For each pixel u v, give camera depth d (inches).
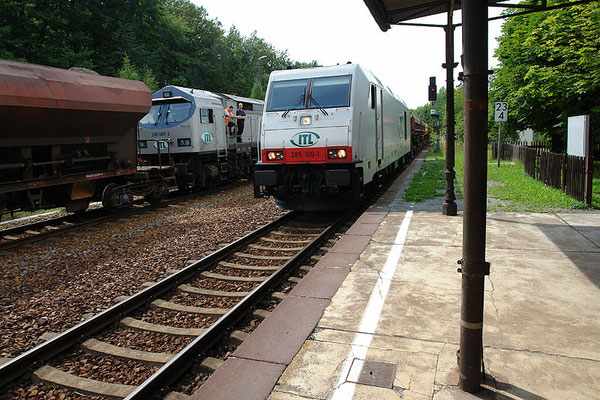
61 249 319.9
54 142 381.1
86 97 382.9
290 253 291.3
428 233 290.0
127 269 267.3
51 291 235.6
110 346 172.2
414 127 1228.5
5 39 1111.6
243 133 753.6
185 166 563.8
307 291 193.2
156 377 140.1
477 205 110.7
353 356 136.3
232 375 128.0
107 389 144.7
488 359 131.6
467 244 112.7
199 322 193.3
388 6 341.1
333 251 254.2
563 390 115.6
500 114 678.5
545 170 504.4
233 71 2313.0
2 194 351.6
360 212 423.2
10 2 1142.3
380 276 209.6
